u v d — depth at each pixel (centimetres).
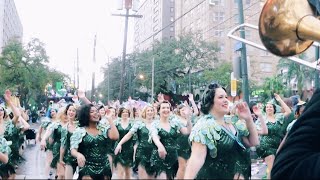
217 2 5041
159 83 4475
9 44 3809
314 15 248
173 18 5856
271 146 730
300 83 2562
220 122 327
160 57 4519
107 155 532
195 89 4303
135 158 664
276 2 241
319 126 146
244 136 336
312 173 133
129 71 4981
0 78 3681
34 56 3797
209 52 4422
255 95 3506
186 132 664
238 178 317
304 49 261
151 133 642
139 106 1048
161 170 604
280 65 3161
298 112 566
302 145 145
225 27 5019
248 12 3622
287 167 142
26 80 3712
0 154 500
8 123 825
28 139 1122
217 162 308
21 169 536
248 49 4350
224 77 3881
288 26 241
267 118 763
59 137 732
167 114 669
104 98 5781
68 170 541
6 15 7856
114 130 570
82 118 513
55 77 4059
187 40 4403
